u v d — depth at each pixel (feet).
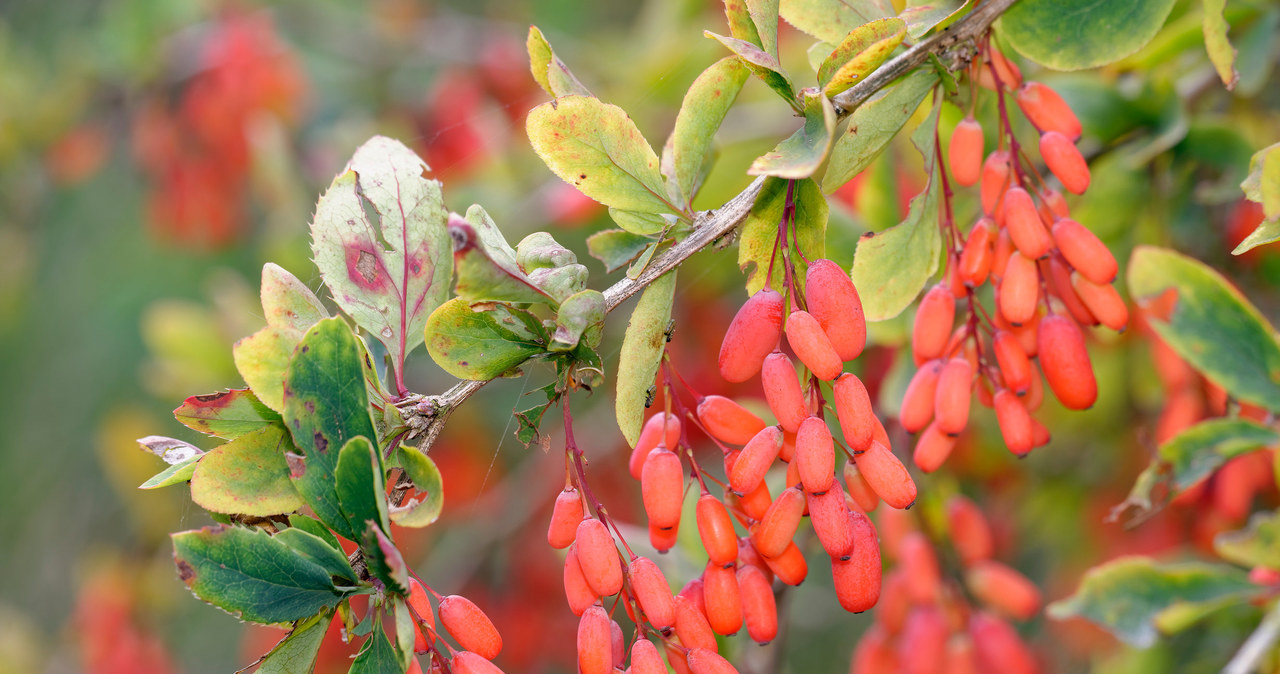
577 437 2.67
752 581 1.32
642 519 2.65
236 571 1.29
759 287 1.34
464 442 2.72
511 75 2.86
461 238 1.27
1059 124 1.37
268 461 1.31
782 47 2.46
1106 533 2.19
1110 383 2.01
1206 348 1.49
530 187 2.44
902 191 1.68
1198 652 1.98
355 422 1.29
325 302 1.59
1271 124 1.74
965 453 2.12
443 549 2.73
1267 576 1.53
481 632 1.30
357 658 1.30
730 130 2.10
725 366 1.31
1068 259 1.36
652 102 2.41
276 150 2.56
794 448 1.33
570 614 2.58
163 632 3.06
